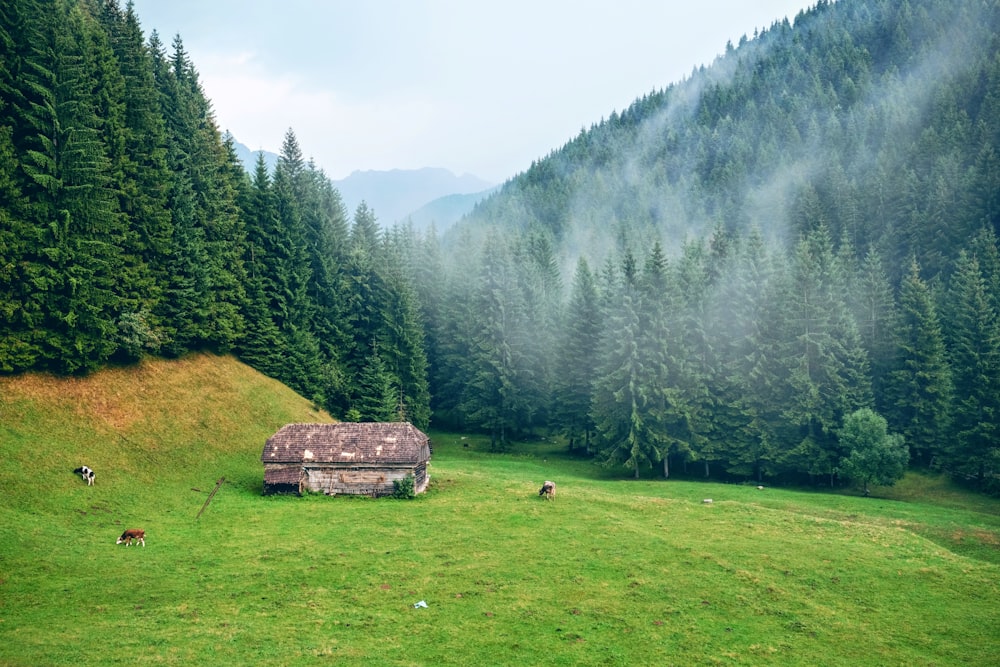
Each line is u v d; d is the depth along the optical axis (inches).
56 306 1743.4
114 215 1914.4
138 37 2253.9
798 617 1058.7
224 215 2549.2
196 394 2164.1
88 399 1804.9
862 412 2327.8
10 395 1630.2
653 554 1322.6
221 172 2741.1
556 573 1206.9
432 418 3789.4
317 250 3065.9
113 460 1657.2
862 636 1000.9
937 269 3885.3
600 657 902.4
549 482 1817.2
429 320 3818.9
